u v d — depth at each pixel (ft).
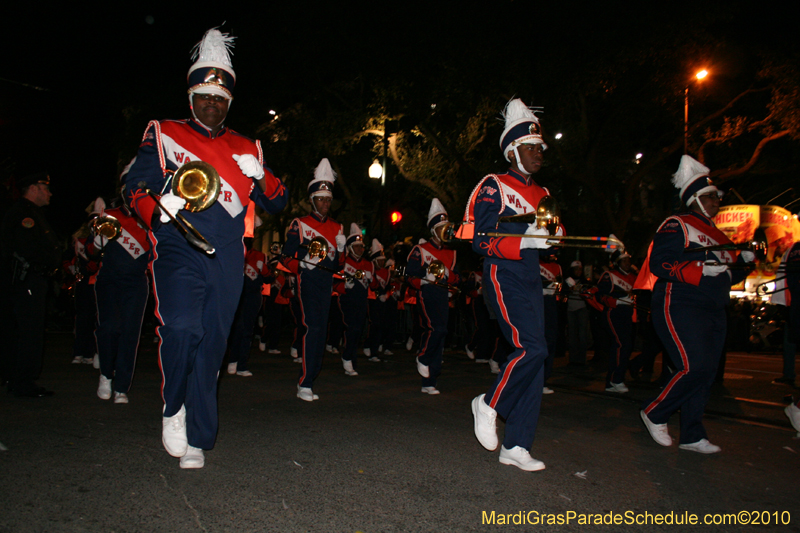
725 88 59.77
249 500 10.37
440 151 63.41
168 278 11.46
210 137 12.20
